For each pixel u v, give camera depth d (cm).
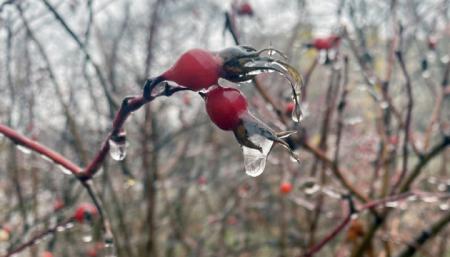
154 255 68
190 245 83
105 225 25
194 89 20
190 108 85
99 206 25
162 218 86
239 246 86
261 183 83
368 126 67
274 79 51
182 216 88
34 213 55
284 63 19
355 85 50
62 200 60
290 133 20
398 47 40
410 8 55
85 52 30
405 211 65
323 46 41
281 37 71
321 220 69
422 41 60
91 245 70
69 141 59
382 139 46
